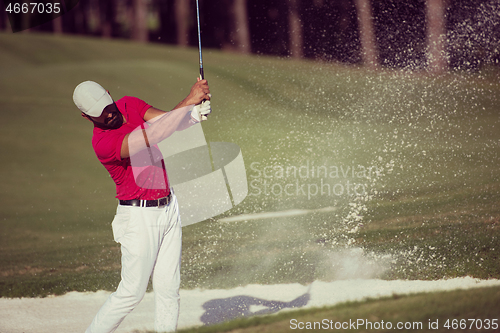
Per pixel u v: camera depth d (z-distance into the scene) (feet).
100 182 96.84
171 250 29.25
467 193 66.28
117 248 57.72
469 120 110.63
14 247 60.49
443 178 74.54
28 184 95.81
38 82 182.91
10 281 48.24
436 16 147.33
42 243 61.72
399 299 36.11
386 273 42.19
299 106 139.33
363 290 38.99
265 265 46.80
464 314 32.14
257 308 37.52
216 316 36.60
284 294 39.91
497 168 78.48
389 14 162.91
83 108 27.07
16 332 36.55
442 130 104.63
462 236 49.62
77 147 124.57
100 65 208.54
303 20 231.09
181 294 41.83
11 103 160.56
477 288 37.09
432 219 56.44
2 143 126.41
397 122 112.78
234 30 268.00
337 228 56.75
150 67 207.31
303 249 50.52
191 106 28.55
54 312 40.19
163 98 170.40
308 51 216.95
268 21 252.01
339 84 153.48
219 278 44.62
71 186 94.02
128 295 28.37
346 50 188.96
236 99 156.25
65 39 251.60
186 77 193.26
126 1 331.16
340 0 203.31
